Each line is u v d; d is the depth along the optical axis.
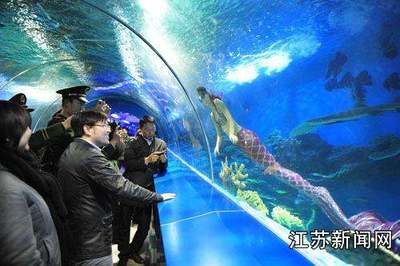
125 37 4.78
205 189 5.36
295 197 2.60
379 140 1.70
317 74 2.10
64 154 2.68
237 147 3.68
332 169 2.08
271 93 2.68
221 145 4.43
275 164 2.86
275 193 2.95
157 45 4.52
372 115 1.74
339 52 1.89
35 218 1.75
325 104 2.08
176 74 5.12
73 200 2.60
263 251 2.60
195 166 7.48
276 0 2.15
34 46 5.32
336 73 1.93
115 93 13.41
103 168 2.61
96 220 2.63
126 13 3.85
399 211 1.61
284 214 2.81
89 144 2.67
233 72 3.21
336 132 2.00
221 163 4.67
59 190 2.19
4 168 1.71
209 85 3.99
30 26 4.50
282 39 2.34
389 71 1.60
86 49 5.77
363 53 1.72
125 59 6.39
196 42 3.53
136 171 4.50
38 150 3.10
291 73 2.36
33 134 2.88
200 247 2.91
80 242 2.60
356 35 1.74
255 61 2.77
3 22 4.30
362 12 1.65
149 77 7.30
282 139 2.67
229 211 3.90
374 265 1.78
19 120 1.76
